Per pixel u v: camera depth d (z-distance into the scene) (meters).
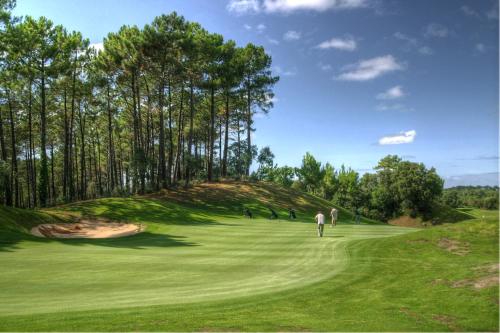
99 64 47.50
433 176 82.12
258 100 63.53
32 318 8.48
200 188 54.72
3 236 23.62
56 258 17.48
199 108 64.50
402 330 7.88
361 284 12.09
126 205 39.50
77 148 67.94
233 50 56.59
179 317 8.65
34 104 49.75
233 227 32.78
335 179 92.12
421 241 17.16
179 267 15.30
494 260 13.14
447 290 10.45
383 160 90.50
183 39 45.94
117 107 58.06
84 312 8.98
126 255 18.48
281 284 12.30
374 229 32.19
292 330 7.87
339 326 8.13
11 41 37.84
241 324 8.21
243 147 67.38
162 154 52.22
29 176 58.12
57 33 43.66
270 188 59.00
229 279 13.12
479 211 93.56
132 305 9.69
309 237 25.16
